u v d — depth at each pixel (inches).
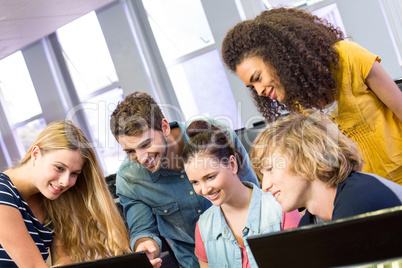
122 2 197.5
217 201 50.6
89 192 58.2
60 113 230.1
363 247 26.7
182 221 61.2
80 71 221.3
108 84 219.9
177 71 200.2
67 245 60.4
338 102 54.7
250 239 29.0
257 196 52.2
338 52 53.2
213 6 181.6
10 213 51.0
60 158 52.2
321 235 27.4
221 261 52.5
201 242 54.1
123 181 61.5
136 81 205.0
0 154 252.7
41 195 59.9
